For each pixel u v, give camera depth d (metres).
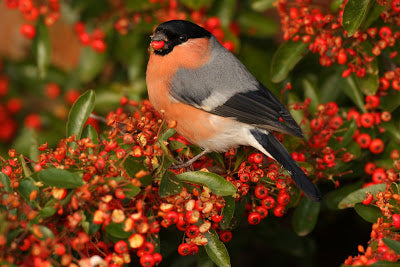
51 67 12.70
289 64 9.91
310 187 8.05
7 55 14.80
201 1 10.16
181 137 9.83
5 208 6.25
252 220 7.86
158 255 6.55
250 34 11.70
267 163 8.34
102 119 9.51
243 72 9.34
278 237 11.24
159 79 9.23
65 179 6.18
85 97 8.03
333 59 9.72
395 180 8.12
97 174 6.64
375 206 7.76
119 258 6.16
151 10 10.71
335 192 9.87
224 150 9.20
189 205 6.61
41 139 9.36
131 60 11.17
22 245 6.01
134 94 10.42
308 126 9.40
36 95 12.87
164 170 6.92
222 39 10.65
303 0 9.95
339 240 12.59
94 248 6.78
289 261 12.27
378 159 9.97
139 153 6.86
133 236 6.11
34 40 10.86
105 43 10.89
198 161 9.35
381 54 10.18
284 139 9.30
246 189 7.62
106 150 7.09
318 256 12.44
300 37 9.95
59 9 10.88
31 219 6.02
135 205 6.80
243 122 8.88
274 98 9.30
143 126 7.51
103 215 5.99
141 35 11.00
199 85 9.05
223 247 7.13
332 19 9.35
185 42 9.15
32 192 6.13
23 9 10.45
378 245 6.90
